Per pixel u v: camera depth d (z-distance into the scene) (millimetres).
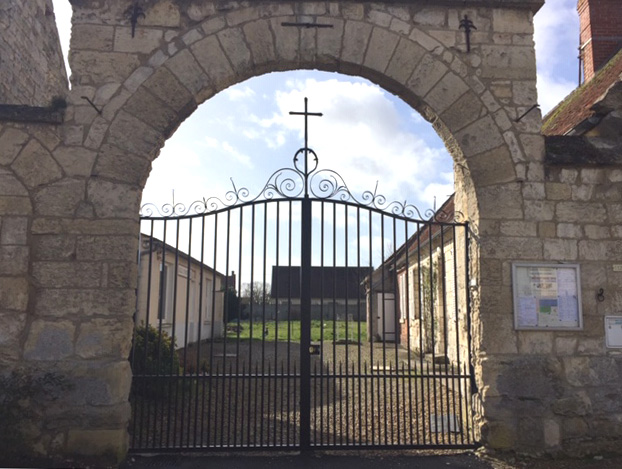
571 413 5020
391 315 18531
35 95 8141
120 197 5086
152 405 7000
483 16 5645
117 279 4961
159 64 5344
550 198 5336
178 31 5418
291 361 12602
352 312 22609
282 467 4793
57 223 5000
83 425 4738
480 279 5207
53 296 4898
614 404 5047
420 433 5988
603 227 5324
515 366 5066
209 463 4883
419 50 5531
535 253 5238
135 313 5340
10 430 4645
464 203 5836
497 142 5414
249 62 5430
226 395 8219
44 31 8367
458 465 4820
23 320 4844
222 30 5445
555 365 5078
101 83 5266
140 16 5410
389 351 15219
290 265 5238
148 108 5270
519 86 5531
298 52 5465
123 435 4836
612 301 5215
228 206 5379
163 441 5637
